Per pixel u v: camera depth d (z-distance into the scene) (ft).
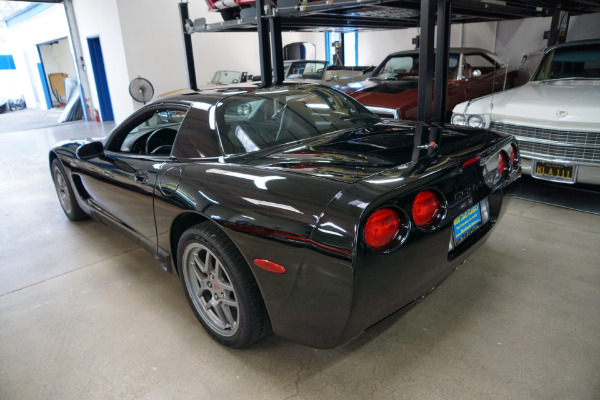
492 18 16.75
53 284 8.25
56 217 12.26
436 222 4.87
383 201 4.25
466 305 6.75
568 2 16.33
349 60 36.47
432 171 4.90
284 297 4.78
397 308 4.83
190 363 5.78
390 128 7.14
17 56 61.82
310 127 6.93
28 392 5.40
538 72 13.85
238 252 5.28
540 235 9.12
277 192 4.80
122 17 31.24
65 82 42.80
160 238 6.81
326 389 5.15
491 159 5.94
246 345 5.79
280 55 12.16
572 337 5.84
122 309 7.25
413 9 11.27
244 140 6.25
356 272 4.12
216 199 5.31
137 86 27.81
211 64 36.94
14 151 24.35
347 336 4.57
